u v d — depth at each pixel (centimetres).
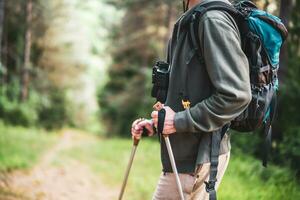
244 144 998
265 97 273
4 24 2595
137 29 2772
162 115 262
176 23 282
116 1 2362
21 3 2702
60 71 3500
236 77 251
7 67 2834
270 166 805
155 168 1230
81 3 3697
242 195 670
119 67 3109
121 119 3192
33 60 3266
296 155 796
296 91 928
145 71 2661
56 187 970
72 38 3494
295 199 645
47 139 2423
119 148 1877
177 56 273
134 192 939
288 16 869
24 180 993
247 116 273
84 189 986
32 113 2939
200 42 261
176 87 274
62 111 3975
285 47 924
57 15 3192
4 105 2645
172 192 281
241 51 257
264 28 268
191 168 273
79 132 4272
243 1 294
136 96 2980
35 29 3097
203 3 267
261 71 268
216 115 252
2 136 1677
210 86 266
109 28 3369
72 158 1619
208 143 269
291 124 926
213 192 261
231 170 834
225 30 255
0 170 1030
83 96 5047
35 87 3241
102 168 1302
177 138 274
